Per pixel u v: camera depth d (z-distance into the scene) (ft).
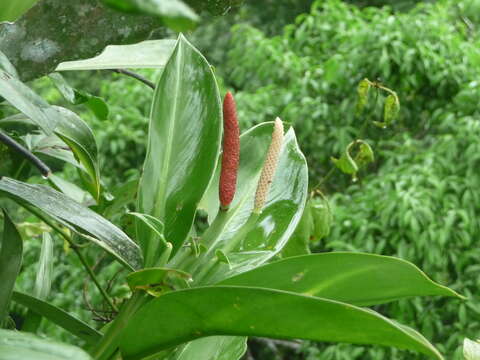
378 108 9.53
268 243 1.87
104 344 1.60
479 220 8.23
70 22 1.73
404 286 1.47
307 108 9.72
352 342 1.34
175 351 1.93
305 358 9.09
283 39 10.96
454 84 9.60
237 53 11.37
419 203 7.93
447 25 9.87
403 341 1.28
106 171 10.05
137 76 2.72
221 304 1.35
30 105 1.38
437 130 9.92
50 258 2.33
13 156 2.42
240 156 2.12
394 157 9.17
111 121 9.82
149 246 1.69
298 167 2.05
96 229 1.69
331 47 10.81
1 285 1.77
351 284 1.50
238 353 1.96
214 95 1.86
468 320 7.88
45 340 1.15
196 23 0.70
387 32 9.48
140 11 0.69
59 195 1.75
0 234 2.98
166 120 1.84
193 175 1.78
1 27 1.72
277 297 1.29
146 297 1.61
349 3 16.49
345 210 8.76
